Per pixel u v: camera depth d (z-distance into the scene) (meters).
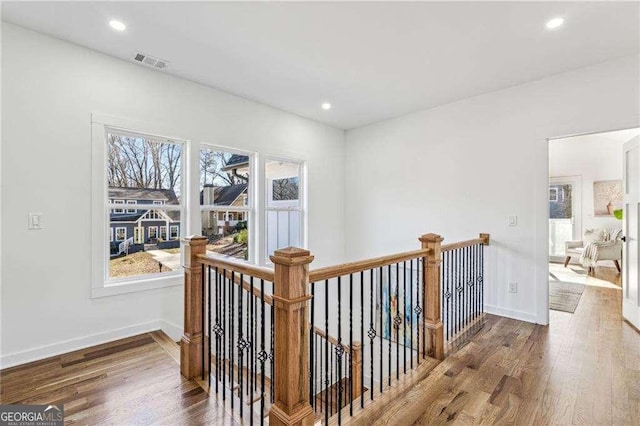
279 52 2.76
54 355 2.52
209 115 3.50
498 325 3.20
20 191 2.40
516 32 2.44
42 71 2.49
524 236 3.38
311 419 1.52
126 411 1.81
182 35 2.50
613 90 2.88
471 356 2.49
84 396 1.96
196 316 2.20
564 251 7.13
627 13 2.19
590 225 6.86
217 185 3.69
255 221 4.02
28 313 2.43
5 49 2.33
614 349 2.59
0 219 2.32
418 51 2.73
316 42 2.60
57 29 2.43
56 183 2.55
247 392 2.11
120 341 2.79
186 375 2.19
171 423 1.72
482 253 3.65
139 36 2.52
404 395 1.97
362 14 2.22
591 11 2.18
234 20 2.30
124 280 2.96
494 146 3.60
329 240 4.95
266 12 2.20
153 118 3.08
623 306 3.34
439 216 4.06
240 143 3.79
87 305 2.70
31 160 2.45
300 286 1.49
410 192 4.37
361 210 4.98
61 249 2.58
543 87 3.26
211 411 1.84
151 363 2.39
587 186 6.90
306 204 4.64
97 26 2.38
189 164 3.35
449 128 3.97
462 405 1.86
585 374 2.19
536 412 1.78
